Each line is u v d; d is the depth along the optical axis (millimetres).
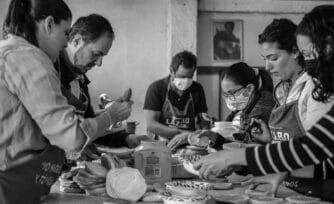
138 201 1667
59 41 1662
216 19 6309
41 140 1597
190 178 2131
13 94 1520
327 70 1448
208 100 6305
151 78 6172
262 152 1445
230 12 6309
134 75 6145
